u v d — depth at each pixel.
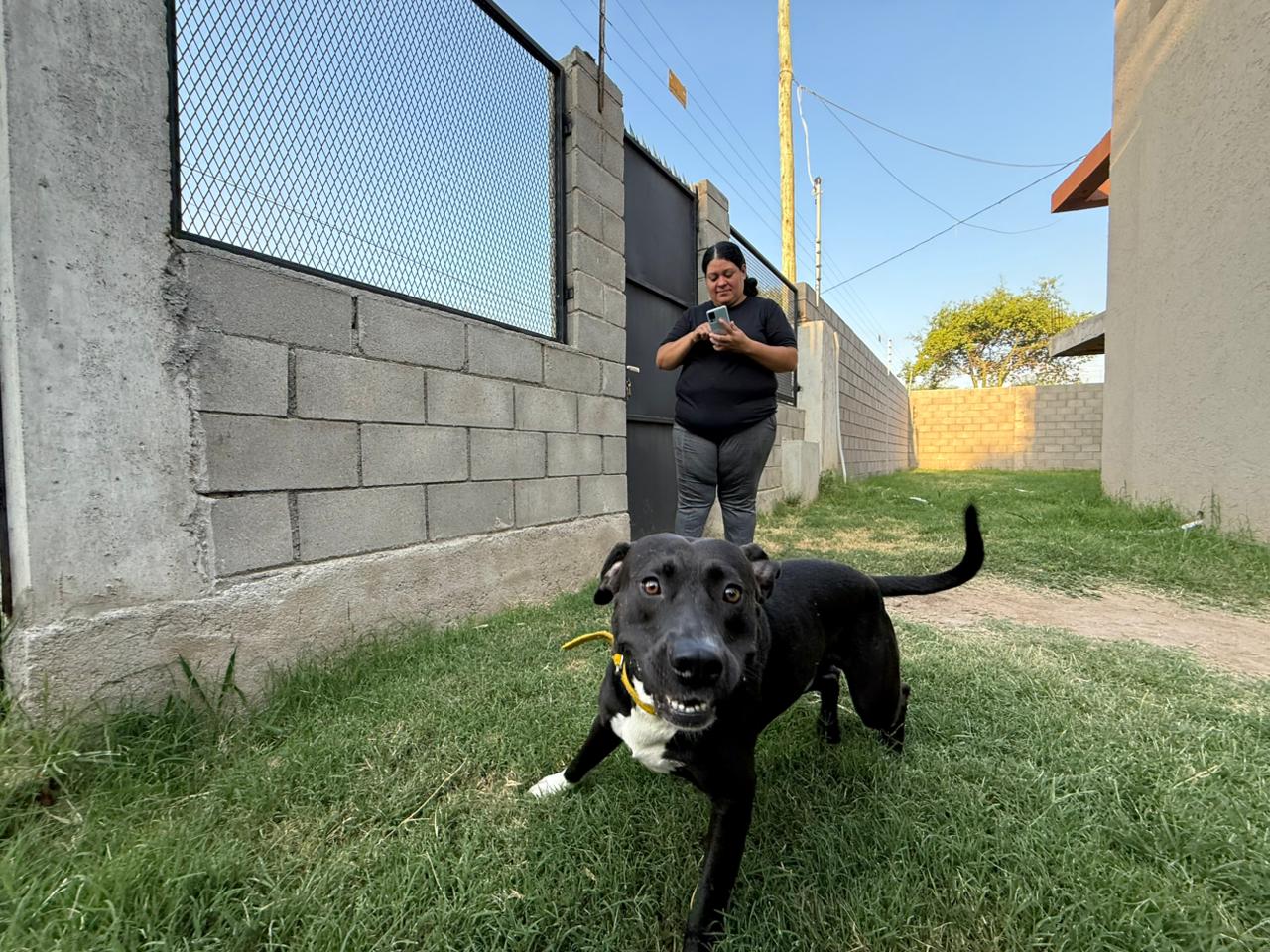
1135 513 6.09
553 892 1.34
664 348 3.47
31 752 1.58
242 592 2.18
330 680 2.33
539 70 3.86
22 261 1.64
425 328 2.94
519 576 3.55
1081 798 1.68
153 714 1.90
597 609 3.39
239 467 2.18
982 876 1.39
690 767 1.32
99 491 1.82
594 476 4.26
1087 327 10.27
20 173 1.63
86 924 1.17
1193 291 5.60
